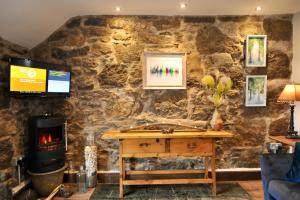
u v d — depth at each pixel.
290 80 3.53
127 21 3.50
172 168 3.53
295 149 2.40
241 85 3.52
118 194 3.13
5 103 2.72
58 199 2.99
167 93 3.53
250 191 3.19
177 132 3.16
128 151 3.03
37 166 2.97
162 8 3.22
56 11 3.03
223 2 3.04
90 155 3.34
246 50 3.48
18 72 2.70
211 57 3.52
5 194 2.49
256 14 3.50
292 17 3.50
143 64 3.48
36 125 2.96
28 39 3.19
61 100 3.50
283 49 3.53
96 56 3.50
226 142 3.56
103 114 3.52
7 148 2.74
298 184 2.14
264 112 3.56
